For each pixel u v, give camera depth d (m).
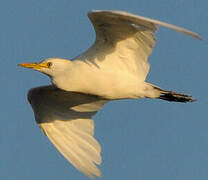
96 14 14.73
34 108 17.30
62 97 17.23
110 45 15.79
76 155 17.03
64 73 16.20
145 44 15.59
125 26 15.09
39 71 16.36
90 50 16.05
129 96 16.36
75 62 16.17
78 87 16.20
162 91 16.64
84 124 17.36
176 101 17.12
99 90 16.20
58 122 17.41
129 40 15.64
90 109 17.41
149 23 14.02
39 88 17.08
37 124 17.34
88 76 16.03
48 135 17.30
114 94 16.28
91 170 16.70
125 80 16.08
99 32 15.51
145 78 16.17
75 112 17.42
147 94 16.38
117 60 16.03
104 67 16.03
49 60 16.38
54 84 16.34
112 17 14.69
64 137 17.28
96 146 17.06
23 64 16.39
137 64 16.03
